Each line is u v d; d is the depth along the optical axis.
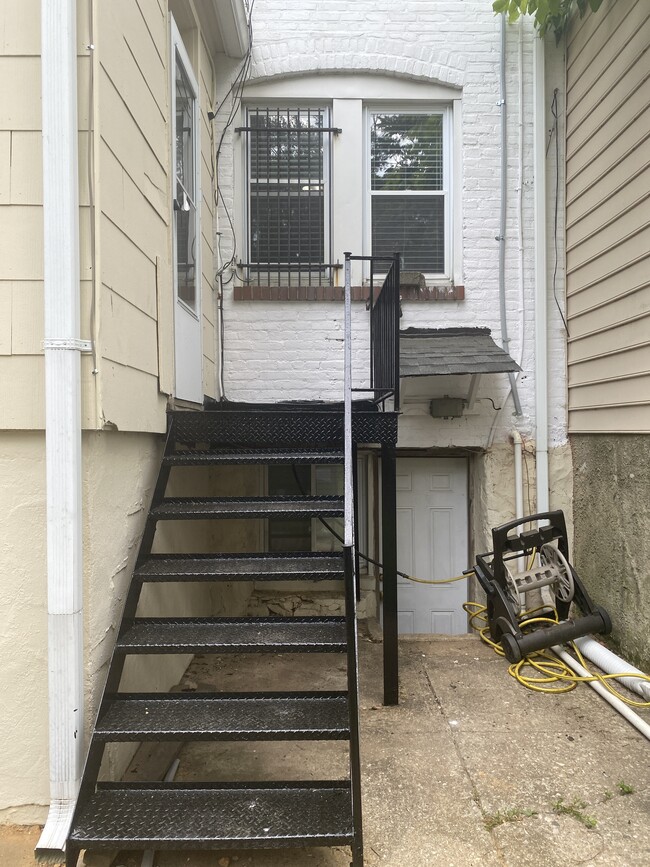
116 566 2.54
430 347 4.52
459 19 4.85
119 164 2.48
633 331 3.93
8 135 2.23
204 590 4.31
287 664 3.95
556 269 4.90
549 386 4.91
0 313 2.24
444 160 5.03
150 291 2.90
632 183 3.89
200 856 2.13
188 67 3.88
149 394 2.87
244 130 4.82
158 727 2.09
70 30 2.17
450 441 4.87
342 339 4.86
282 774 2.65
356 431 3.35
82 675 2.23
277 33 4.79
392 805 2.42
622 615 4.05
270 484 5.31
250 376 4.85
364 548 5.22
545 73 4.81
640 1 3.74
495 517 4.87
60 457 2.17
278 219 4.95
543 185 4.79
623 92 3.95
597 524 4.45
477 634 4.59
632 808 2.40
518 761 2.74
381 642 4.41
